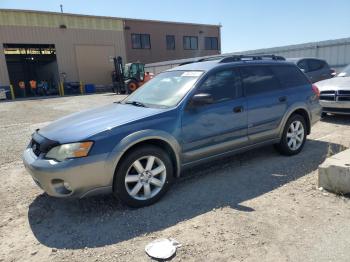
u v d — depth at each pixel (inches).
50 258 120.5
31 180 206.5
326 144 249.4
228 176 191.5
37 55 1291.8
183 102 169.6
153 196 159.6
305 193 160.9
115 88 1087.6
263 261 110.7
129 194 152.9
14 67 1350.9
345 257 110.7
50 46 1218.6
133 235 132.4
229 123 185.6
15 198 178.4
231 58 201.2
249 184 177.6
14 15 1106.7
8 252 126.4
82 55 1263.5
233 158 224.5
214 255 115.4
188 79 184.9
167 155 163.5
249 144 199.5
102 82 1322.6
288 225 132.3
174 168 170.2
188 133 169.0
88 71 1283.2
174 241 125.4
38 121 470.6
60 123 169.9
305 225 131.6
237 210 147.7
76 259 118.6
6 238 137.2
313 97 234.5
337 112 325.7
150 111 165.2
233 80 192.5
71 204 165.6
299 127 226.8
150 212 151.9
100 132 145.9
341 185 155.1
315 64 510.9
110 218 148.4
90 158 141.4
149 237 130.0
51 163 141.7
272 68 216.5
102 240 130.3
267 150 239.0
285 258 111.7
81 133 146.6
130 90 974.4
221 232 130.0
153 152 157.6
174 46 1584.6
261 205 151.3
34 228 144.3
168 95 181.5
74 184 140.4
